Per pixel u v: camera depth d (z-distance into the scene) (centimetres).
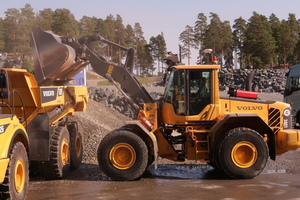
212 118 903
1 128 602
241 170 849
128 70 1004
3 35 7606
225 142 853
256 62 9288
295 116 1897
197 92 903
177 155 926
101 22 10175
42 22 8138
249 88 977
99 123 1556
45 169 836
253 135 854
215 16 9894
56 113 891
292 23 11894
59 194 726
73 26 8238
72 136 957
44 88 801
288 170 955
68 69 980
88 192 742
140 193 732
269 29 10806
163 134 928
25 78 757
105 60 994
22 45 7019
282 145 905
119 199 687
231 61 11369
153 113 922
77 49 979
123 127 894
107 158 848
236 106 924
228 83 4828
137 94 983
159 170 973
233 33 11062
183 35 9769
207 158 892
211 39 9644
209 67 900
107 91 2112
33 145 787
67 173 904
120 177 843
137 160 845
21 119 733
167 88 928
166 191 747
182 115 903
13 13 7775
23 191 663
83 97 1059
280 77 4678
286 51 11106
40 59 945
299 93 1875
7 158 597
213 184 810
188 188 773
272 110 938
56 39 945
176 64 938
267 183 811
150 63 12381
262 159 853
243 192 733
